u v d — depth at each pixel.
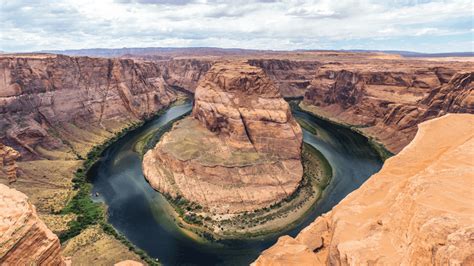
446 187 27.89
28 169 95.44
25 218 27.98
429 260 22.58
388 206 33.75
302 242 38.78
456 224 22.78
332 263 30.41
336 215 36.16
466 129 45.03
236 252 66.38
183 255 65.50
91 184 98.12
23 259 26.92
